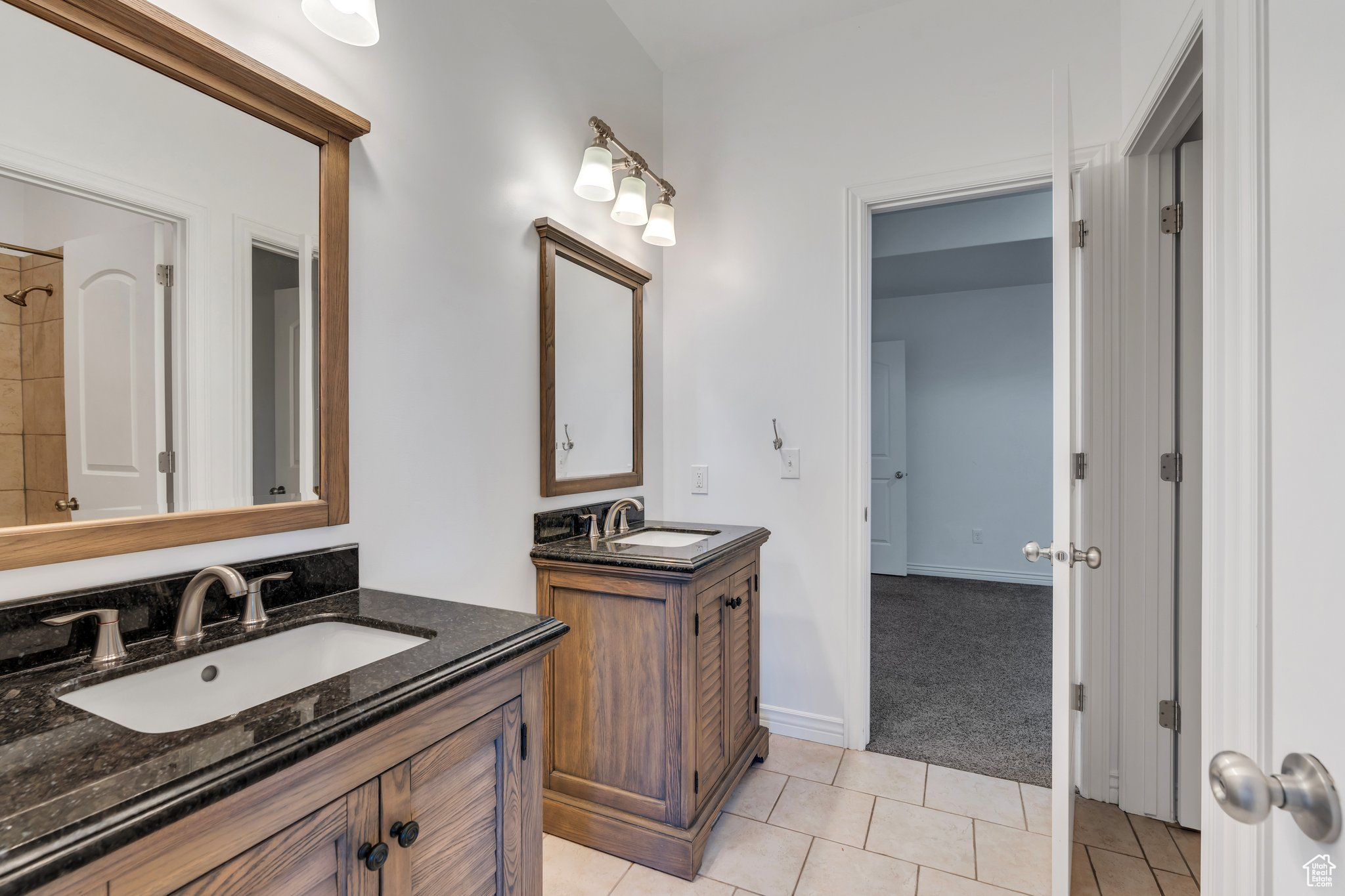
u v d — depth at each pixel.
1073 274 1.42
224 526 1.08
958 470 5.07
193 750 0.64
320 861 0.73
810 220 2.34
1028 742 2.29
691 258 2.55
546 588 1.79
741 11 2.25
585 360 2.08
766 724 2.40
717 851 1.67
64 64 0.89
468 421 1.62
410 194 1.46
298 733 0.69
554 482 1.90
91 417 0.92
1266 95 0.75
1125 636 1.86
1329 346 0.50
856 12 2.25
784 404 2.38
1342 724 0.45
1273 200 0.60
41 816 0.53
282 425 1.17
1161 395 1.79
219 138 1.08
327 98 1.27
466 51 1.62
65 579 0.90
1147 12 1.63
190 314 1.04
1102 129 1.90
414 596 1.27
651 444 2.52
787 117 2.38
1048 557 1.41
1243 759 0.47
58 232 0.89
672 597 1.59
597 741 1.71
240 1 1.12
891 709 2.58
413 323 1.46
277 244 1.17
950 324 5.09
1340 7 0.48
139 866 0.56
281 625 1.07
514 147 1.79
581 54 2.08
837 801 1.90
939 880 1.56
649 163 2.49
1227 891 1.02
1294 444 0.55
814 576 2.33
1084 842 1.71
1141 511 1.81
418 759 0.86
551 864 1.62
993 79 2.07
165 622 0.99
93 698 0.82
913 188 2.18
